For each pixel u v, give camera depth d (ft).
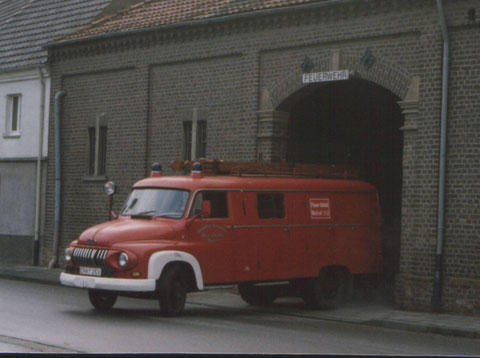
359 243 60.39
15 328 43.88
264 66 68.18
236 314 55.26
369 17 60.95
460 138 55.93
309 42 64.59
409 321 51.57
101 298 53.47
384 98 74.74
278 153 67.97
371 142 75.20
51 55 88.07
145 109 78.07
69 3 98.58
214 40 71.87
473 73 55.42
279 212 56.44
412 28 58.49
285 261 56.24
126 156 79.92
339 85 71.15
